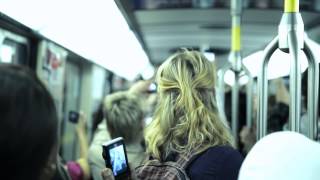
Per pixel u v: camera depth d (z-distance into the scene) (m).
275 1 3.56
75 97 5.01
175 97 1.57
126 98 2.54
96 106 5.62
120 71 6.11
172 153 1.51
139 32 4.60
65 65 3.97
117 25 2.78
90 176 2.67
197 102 1.52
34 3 1.90
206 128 1.50
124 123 2.44
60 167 1.22
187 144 1.49
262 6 3.79
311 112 1.51
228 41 5.92
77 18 2.32
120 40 3.44
